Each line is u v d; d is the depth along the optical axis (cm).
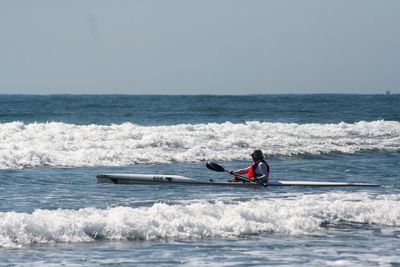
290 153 10562
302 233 4569
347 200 5838
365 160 9950
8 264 3562
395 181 7456
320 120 19962
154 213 4528
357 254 3984
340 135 13525
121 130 12300
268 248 4100
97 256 3791
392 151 11488
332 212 5088
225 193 6288
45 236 4084
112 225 4278
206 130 13025
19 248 3888
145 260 3741
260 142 11431
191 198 5925
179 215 4575
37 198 5762
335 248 4138
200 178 7550
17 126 11750
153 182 6856
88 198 5828
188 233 4384
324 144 11738
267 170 6819
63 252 3847
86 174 7562
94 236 4203
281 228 4631
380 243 4309
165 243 4150
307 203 5297
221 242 4225
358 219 5025
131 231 4275
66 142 10119
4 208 5209
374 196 6119
